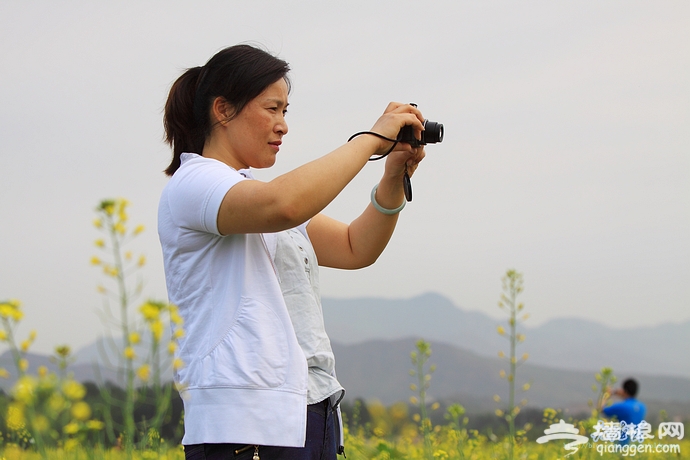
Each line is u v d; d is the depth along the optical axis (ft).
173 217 7.31
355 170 7.36
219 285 7.15
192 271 7.26
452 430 18.13
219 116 7.70
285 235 7.90
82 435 6.99
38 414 5.51
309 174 6.90
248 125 7.64
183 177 7.31
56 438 6.84
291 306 7.57
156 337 6.63
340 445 8.14
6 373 5.86
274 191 6.72
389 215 8.98
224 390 6.78
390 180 8.82
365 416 19.81
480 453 17.88
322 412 7.48
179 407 10.89
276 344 6.97
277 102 7.75
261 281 7.20
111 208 7.46
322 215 9.43
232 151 7.79
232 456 6.86
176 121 8.02
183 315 7.32
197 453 7.02
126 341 6.68
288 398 6.86
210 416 6.81
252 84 7.59
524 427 17.99
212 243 7.20
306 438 7.24
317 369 7.55
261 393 6.79
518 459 16.67
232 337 6.95
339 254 9.21
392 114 8.10
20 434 11.82
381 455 16.75
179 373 7.18
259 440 6.70
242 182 6.95
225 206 6.87
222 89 7.61
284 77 7.90
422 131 8.36
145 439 7.84
